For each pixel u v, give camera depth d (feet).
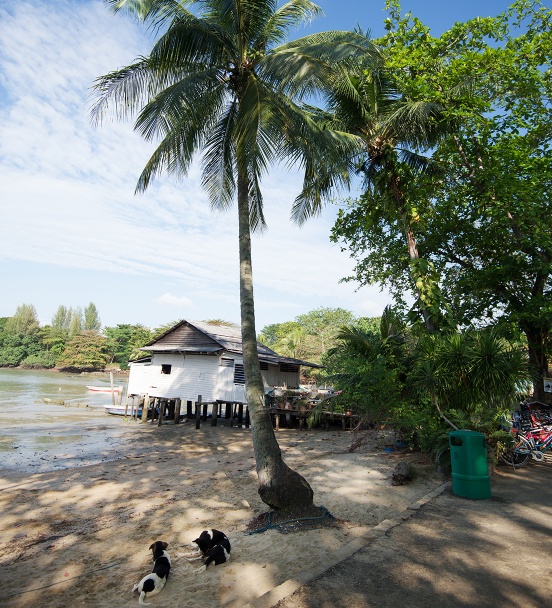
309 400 64.95
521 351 28.63
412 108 36.47
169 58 26.94
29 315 327.06
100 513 25.95
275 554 16.87
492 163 43.62
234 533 20.83
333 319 201.05
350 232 58.18
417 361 32.89
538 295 43.42
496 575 12.98
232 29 28.48
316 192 35.19
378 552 14.78
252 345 24.81
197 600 14.02
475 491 21.79
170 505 26.99
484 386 27.99
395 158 43.01
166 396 78.95
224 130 31.68
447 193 53.01
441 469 27.89
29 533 22.68
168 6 28.40
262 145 27.55
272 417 67.92
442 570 13.33
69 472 37.45
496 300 52.16
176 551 19.20
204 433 63.41
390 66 41.42
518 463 29.37
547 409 45.06
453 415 28.89
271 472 21.38
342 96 40.75
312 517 20.24
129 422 75.41
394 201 44.80
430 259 56.29
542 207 42.52
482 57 41.42
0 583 17.10
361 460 34.50
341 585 12.36
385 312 40.14
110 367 277.64
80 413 85.46
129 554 19.49
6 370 277.03
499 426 29.73
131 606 14.58
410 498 24.27
